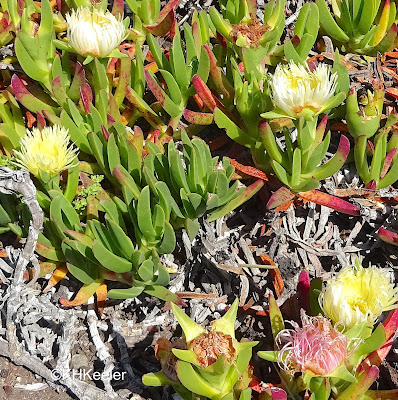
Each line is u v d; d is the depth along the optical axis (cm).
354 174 85
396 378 65
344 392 59
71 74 88
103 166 76
